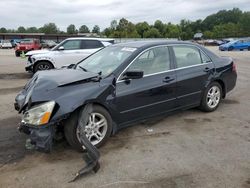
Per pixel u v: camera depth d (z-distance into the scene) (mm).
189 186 3695
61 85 4402
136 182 3793
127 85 4984
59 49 12453
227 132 5441
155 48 5570
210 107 6559
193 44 6336
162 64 5602
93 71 5262
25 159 4410
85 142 4223
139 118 5262
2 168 4152
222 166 4168
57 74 4930
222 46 37625
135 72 4855
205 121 6027
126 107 4992
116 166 4191
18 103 4871
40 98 4242
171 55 5789
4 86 9984
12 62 19969
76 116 4406
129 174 3979
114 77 4883
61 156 4492
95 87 4598
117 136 5246
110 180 3844
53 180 3859
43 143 4145
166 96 5566
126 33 95500
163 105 5566
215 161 4316
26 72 13883
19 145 4879
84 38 12672
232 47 37062
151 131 5480
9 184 3771
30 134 4215
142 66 5281
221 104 7324
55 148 4730
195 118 6203
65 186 3725
